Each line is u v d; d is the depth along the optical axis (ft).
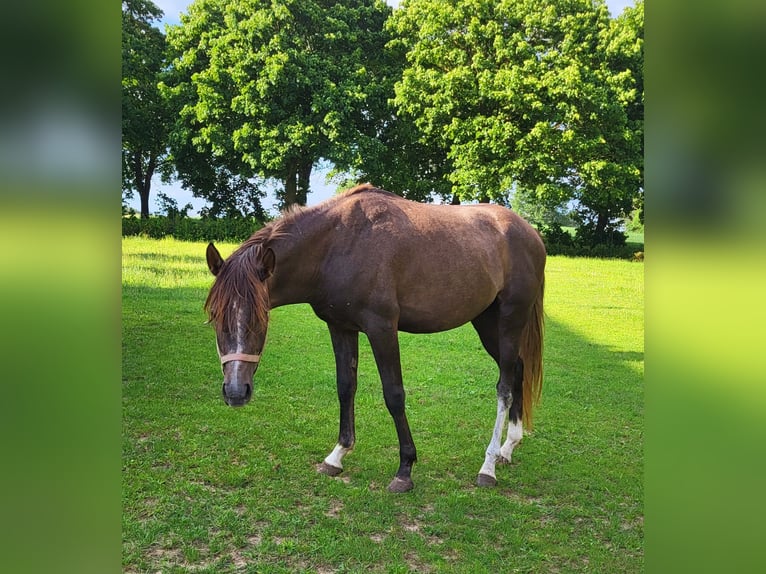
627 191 56.80
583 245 67.51
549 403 15.93
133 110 63.93
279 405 14.80
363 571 8.07
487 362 20.29
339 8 62.34
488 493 10.64
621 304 32.83
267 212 74.54
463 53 59.31
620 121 55.06
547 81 53.47
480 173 56.90
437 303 10.81
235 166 65.82
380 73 64.64
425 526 9.32
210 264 9.42
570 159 55.83
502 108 58.23
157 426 12.87
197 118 58.59
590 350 22.43
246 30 58.75
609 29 57.41
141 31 70.38
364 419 14.16
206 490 10.15
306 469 11.28
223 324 8.83
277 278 10.14
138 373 16.44
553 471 11.66
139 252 42.75
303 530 9.04
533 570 8.28
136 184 73.00
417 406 15.34
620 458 12.36
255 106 55.57
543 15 57.67
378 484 10.85
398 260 10.34
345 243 10.30
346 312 10.44
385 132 66.54
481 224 11.78
